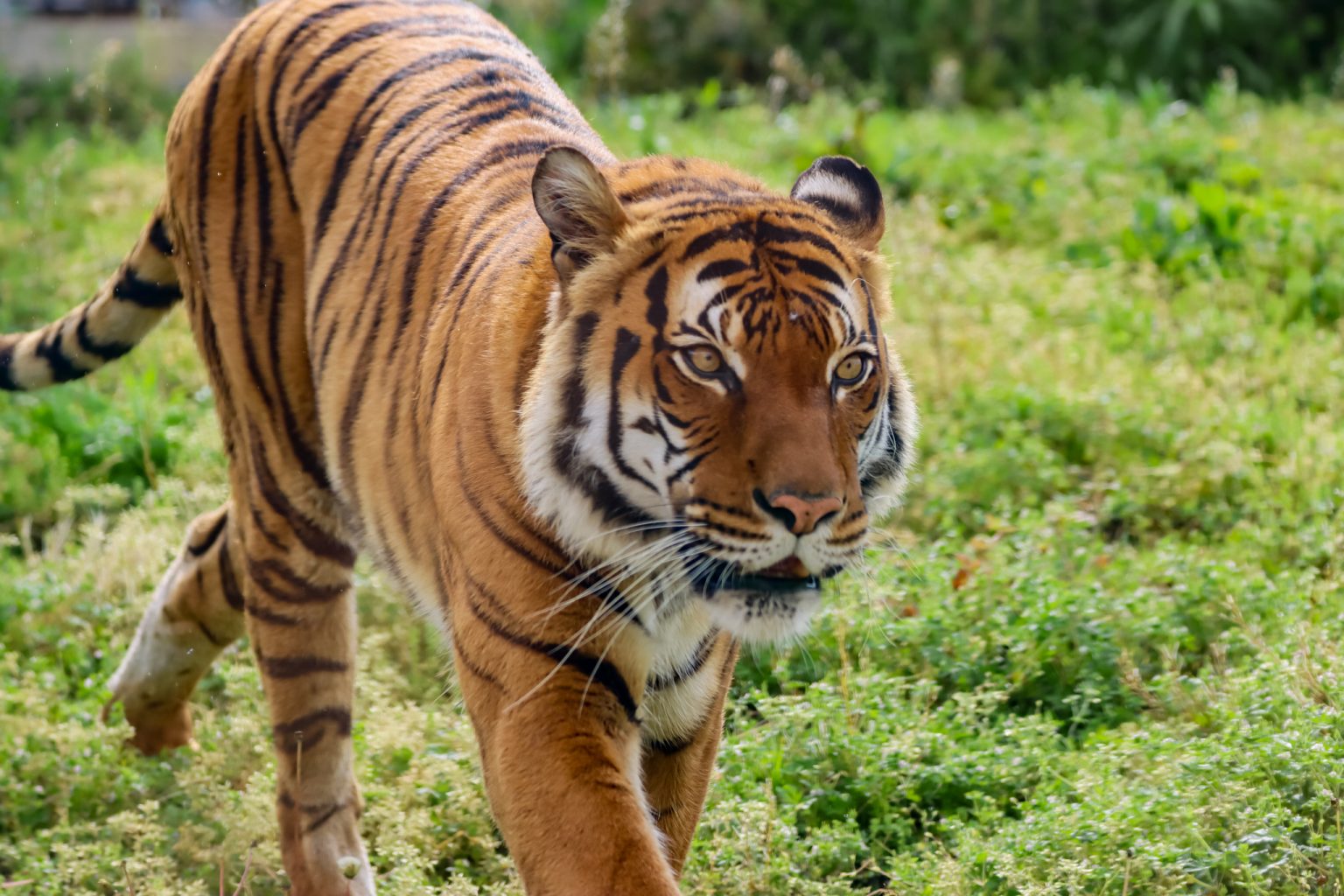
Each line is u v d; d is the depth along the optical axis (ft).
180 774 28.89
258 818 27.35
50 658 33.60
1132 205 56.54
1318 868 23.45
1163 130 65.46
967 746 28.25
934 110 75.10
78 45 78.18
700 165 22.29
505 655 20.61
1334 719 26.09
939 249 53.52
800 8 86.79
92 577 35.50
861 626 31.60
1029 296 49.83
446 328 22.52
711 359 19.35
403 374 23.48
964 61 83.71
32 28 79.92
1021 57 84.33
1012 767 27.53
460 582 21.33
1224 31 83.82
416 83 25.88
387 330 24.07
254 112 27.09
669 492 19.66
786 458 18.92
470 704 21.26
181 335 48.83
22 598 35.09
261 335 26.48
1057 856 24.54
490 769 20.75
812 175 22.33
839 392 19.71
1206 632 31.45
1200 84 82.89
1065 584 32.27
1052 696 30.45
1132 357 44.39
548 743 20.20
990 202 57.93
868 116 69.00
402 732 29.37
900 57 84.12
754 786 27.45
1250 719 26.96
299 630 26.73
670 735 22.59
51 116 73.26
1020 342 45.98
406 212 24.44
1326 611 31.12
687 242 19.86
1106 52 83.92
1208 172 60.54
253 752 29.73
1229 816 24.45
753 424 19.15
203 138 27.35
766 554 19.17
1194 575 32.50
